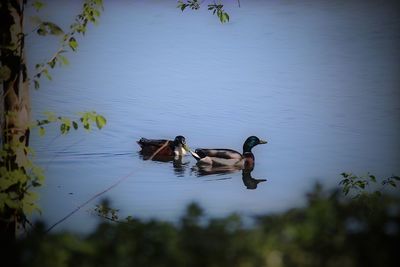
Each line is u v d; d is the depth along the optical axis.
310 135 26.31
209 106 29.98
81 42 40.03
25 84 12.53
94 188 20.48
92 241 7.61
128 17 46.03
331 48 38.94
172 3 49.66
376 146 24.81
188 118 28.58
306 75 33.97
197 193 20.39
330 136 26.12
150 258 7.36
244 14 46.47
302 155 24.25
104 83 32.81
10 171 11.81
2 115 12.44
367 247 7.45
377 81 32.94
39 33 12.23
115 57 37.41
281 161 23.80
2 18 12.18
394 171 21.95
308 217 7.79
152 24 44.31
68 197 19.27
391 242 7.52
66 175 21.75
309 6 48.38
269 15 46.22
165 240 7.51
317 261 7.29
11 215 11.94
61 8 46.62
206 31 42.75
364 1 48.78
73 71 34.38
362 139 25.66
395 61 35.81
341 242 7.43
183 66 35.84
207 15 46.47
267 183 21.53
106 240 7.66
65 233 7.77
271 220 7.98
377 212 8.37
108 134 26.09
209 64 36.22
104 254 7.44
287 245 7.36
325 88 31.95
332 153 24.25
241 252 7.28
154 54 38.06
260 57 37.38
